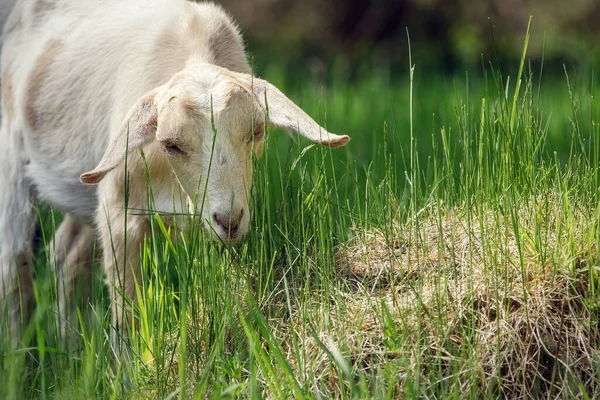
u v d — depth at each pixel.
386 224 5.81
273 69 18.70
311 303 5.39
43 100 7.07
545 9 22.44
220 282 5.41
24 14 7.62
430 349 4.94
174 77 5.62
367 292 5.31
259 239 5.70
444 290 5.18
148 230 6.13
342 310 5.23
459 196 5.93
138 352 5.25
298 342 5.22
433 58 22.00
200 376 5.07
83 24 7.09
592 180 5.57
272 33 23.56
